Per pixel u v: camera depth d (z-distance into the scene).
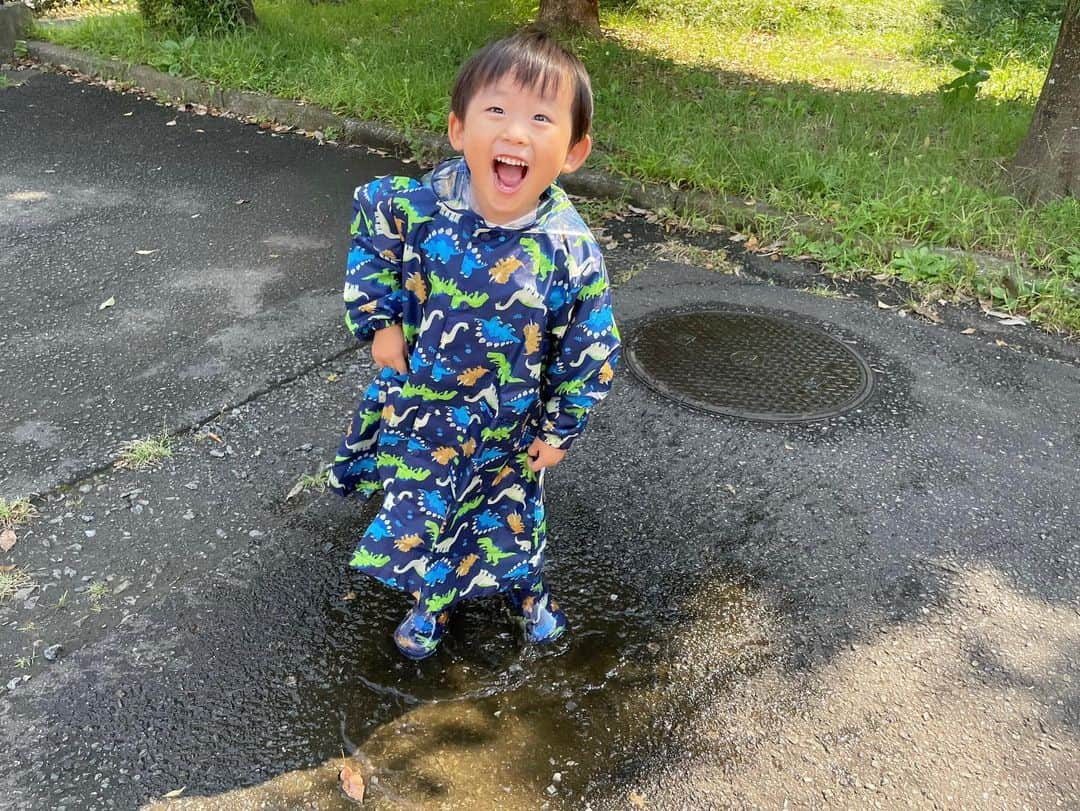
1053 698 2.14
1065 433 3.19
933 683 2.17
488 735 1.96
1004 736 2.04
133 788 1.80
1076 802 1.89
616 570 2.46
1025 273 4.16
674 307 3.92
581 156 1.73
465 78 1.60
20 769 1.82
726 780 1.89
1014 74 8.68
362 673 2.09
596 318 1.76
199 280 3.96
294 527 2.52
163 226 4.51
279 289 3.91
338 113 5.91
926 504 2.79
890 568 2.53
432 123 5.60
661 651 2.21
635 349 3.55
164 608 2.23
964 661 2.23
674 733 1.99
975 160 5.23
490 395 1.79
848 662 2.21
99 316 3.60
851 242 4.44
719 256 4.42
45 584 2.28
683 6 10.93
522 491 2.01
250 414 3.01
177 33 7.28
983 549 2.62
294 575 2.35
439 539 1.93
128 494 2.61
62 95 6.62
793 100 6.65
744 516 2.70
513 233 1.66
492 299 1.69
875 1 11.21
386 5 9.14
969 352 3.70
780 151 5.18
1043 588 2.49
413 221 1.69
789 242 4.53
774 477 2.87
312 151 5.68
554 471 2.84
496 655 2.16
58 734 1.90
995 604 2.42
